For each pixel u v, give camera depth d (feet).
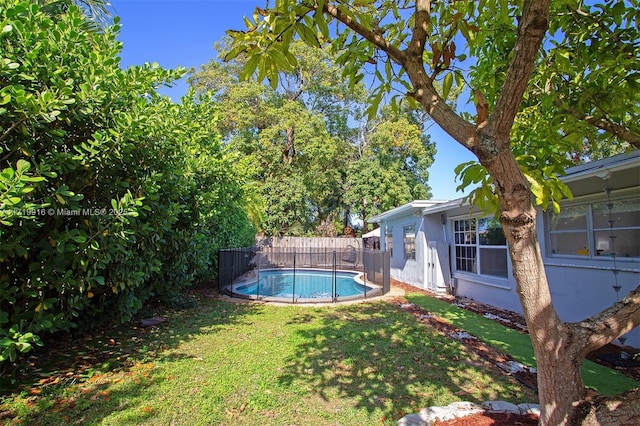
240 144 68.33
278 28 5.96
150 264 17.29
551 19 10.28
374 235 74.74
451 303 28.17
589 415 5.61
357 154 94.32
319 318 22.27
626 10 9.25
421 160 82.58
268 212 70.64
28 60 10.43
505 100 5.19
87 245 12.57
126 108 14.24
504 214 5.67
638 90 8.96
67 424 9.25
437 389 11.43
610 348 15.84
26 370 12.50
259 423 9.49
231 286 33.09
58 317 12.12
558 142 9.08
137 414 9.82
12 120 10.09
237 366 13.52
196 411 10.07
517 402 10.37
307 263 63.16
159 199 17.13
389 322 21.07
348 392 11.29
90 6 17.49
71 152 12.87
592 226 18.28
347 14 6.27
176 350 15.47
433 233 36.50
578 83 10.22
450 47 6.56
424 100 6.27
